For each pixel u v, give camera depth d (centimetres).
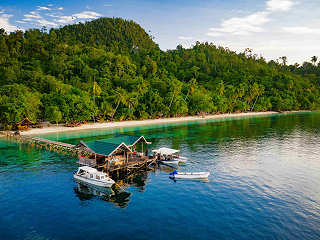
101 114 12294
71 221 3017
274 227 2892
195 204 3481
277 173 4834
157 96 14175
